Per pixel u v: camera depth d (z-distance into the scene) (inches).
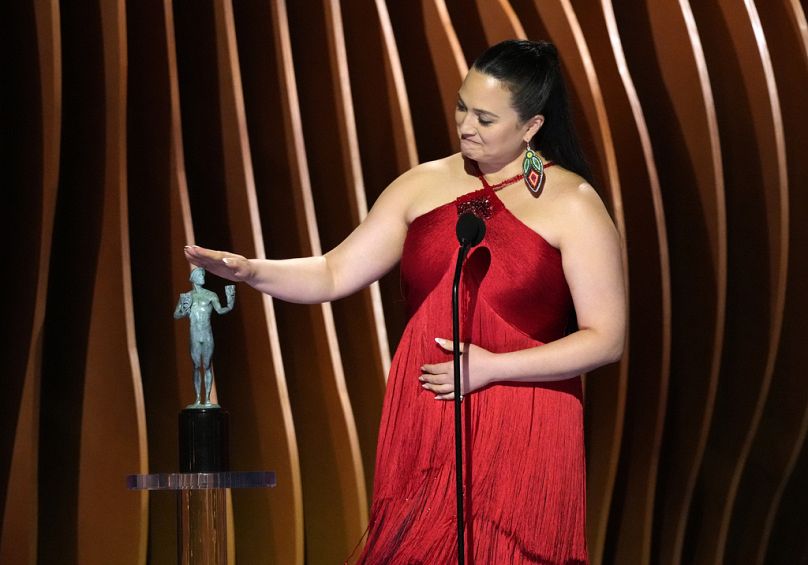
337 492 517.0
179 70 519.5
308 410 523.5
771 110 595.8
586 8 596.7
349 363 542.0
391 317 569.6
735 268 618.5
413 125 588.1
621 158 587.8
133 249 499.2
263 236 529.0
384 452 273.6
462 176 288.4
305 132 548.7
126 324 466.0
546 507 262.5
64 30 482.3
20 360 451.2
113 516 466.0
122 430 466.9
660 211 569.0
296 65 549.6
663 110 607.2
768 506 627.5
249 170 502.3
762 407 598.9
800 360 623.2
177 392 496.7
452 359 268.7
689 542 619.8
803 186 622.5
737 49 610.2
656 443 573.3
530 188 277.0
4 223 464.4
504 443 264.5
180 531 278.4
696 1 626.2
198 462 281.0
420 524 262.4
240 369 507.5
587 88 564.7
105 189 469.4
